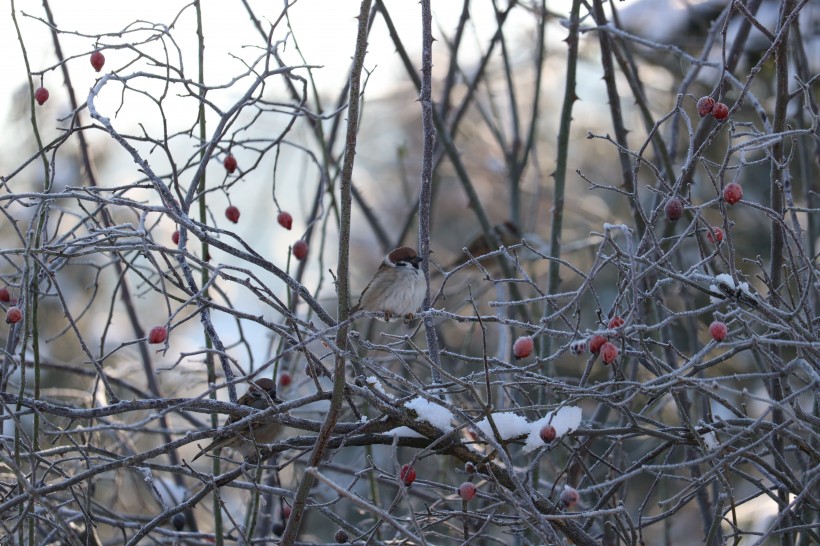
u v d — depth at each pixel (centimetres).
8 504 371
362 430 404
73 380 803
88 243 386
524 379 390
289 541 389
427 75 467
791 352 549
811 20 723
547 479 690
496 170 1092
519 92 1077
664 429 417
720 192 368
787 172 442
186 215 417
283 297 1143
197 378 676
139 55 421
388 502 825
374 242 1186
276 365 526
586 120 1060
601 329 368
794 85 690
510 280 388
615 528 415
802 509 479
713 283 383
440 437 380
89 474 373
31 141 829
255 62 452
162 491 661
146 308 890
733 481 782
